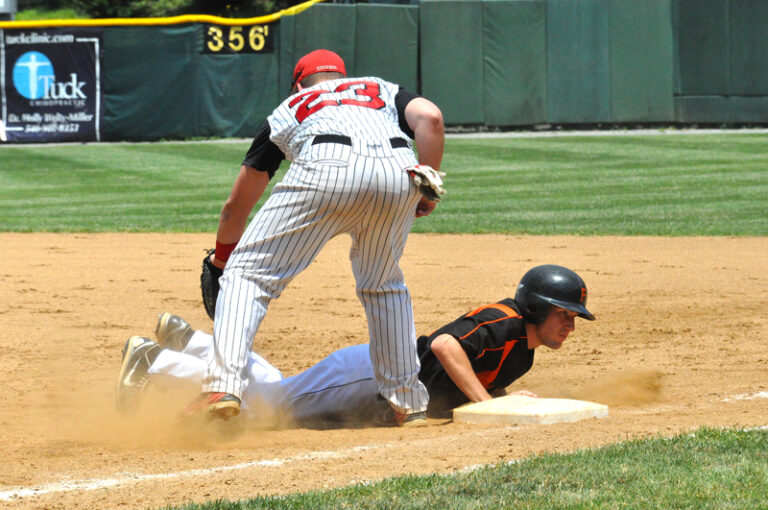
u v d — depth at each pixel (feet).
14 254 117.19
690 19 286.46
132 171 219.41
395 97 43.75
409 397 44.88
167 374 47.06
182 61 273.33
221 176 210.38
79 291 92.63
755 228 136.05
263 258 41.70
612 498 30.60
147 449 40.29
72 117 273.54
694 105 290.97
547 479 32.81
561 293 45.16
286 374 59.31
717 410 46.42
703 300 86.69
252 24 273.75
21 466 37.32
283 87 277.03
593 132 287.89
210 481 34.86
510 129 291.79
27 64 270.46
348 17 274.36
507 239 130.21
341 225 41.68
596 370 59.72
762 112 288.92
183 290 93.91
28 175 214.48
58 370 60.29
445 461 36.83
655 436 39.55
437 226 140.87
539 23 282.97
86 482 35.01
